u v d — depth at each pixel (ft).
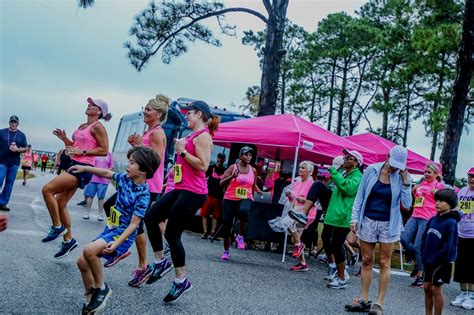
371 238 19.30
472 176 25.43
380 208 19.22
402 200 19.06
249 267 26.50
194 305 16.78
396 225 19.07
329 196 26.03
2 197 34.35
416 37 61.82
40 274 17.69
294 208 28.94
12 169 34.50
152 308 15.65
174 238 16.61
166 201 17.30
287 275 25.88
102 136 20.36
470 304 24.23
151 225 17.49
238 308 17.29
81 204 48.01
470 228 24.86
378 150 46.68
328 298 21.45
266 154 49.80
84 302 15.03
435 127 74.95
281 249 34.86
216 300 17.95
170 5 59.62
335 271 25.55
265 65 59.11
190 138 17.37
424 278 17.83
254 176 28.84
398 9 73.72
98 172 15.26
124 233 14.30
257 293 20.24
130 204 14.60
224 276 22.81
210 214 37.27
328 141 32.99
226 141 33.22
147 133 19.58
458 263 24.82
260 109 59.06
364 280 19.77
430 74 73.97
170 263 18.13
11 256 19.89
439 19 62.54
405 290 26.96
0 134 34.40
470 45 49.55
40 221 31.14
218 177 37.11
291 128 32.53
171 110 49.47
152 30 59.52
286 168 46.44
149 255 25.50
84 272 13.79
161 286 18.86
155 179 19.42
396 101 116.67
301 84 140.97
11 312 13.25
